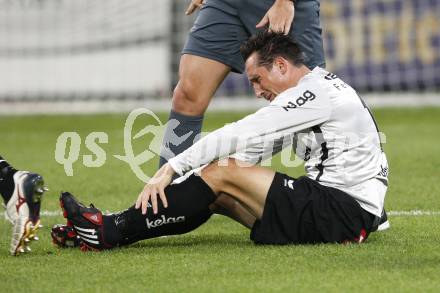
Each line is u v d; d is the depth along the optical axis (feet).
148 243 55.31
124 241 52.29
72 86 183.93
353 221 51.98
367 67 172.55
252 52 53.98
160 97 180.14
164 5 178.91
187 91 63.98
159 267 47.57
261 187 51.42
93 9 182.19
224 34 63.46
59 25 183.42
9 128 149.69
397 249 51.08
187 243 55.16
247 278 44.80
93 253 51.72
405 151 109.81
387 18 171.01
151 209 51.24
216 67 63.98
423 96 173.27
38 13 183.42
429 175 89.25
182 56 64.69
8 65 184.44
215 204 53.42
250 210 52.34
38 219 51.16
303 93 52.11
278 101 51.98
